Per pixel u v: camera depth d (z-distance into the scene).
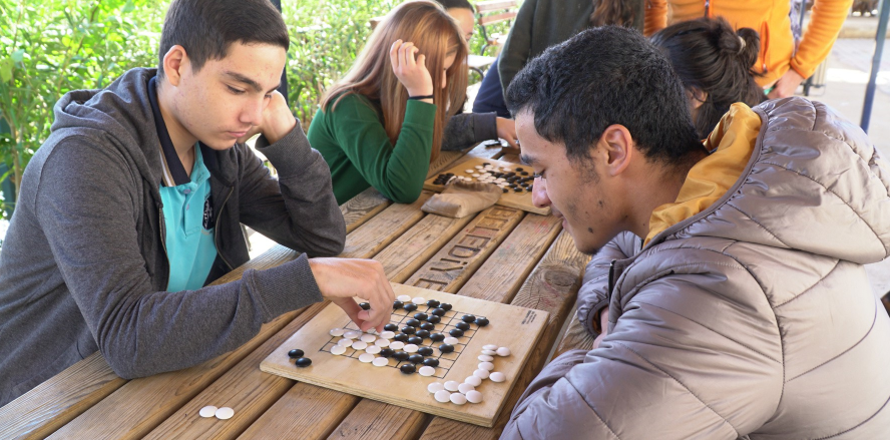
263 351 1.33
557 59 1.01
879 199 0.90
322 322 1.41
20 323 1.51
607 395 0.85
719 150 1.00
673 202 1.02
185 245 1.68
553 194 1.08
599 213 1.07
